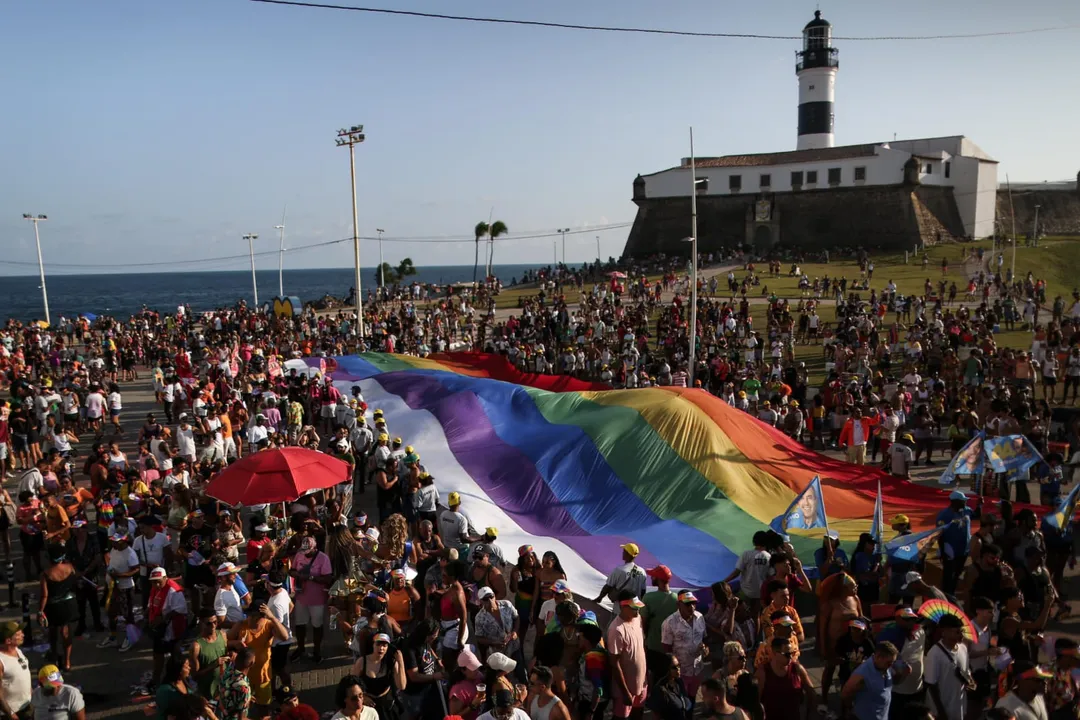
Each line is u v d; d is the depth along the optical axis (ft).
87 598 41.98
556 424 63.72
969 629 28.78
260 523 42.93
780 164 275.39
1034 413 71.72
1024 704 25.86
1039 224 307.99
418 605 36.37
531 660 37.93
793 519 47.42
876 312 139.64
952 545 41.70
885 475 60.34
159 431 61.98
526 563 37.40
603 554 47.11
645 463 56.85
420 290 231.91
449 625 32.30
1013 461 52.75
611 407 63.72
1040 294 156.87
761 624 33.40
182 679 28.48
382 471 53.62
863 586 38.27
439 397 73.77
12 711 29.91
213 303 543.39
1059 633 39.91
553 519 53.11
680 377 93.97
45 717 28.37
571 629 29.91
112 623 40.60
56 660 37.86
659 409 60.75
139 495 49.83
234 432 74.79
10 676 29.91
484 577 35.68
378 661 28.32
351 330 150.61
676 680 26.58
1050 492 53.01
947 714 28.58
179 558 42.65
